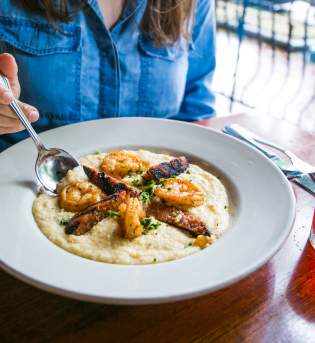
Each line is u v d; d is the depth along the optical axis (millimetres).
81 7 476
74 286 235
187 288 233
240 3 1429
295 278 279
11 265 250
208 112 627
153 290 233
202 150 417
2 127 374
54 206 339
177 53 588
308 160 433
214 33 643
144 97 576
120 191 335
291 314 253
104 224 310
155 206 334
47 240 292
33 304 254
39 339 233
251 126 500
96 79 532
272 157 420
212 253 274
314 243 305
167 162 380
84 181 357
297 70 1416
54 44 494
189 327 243
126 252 285
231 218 335
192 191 350
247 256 266
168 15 531
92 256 282
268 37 1552
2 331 236
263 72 1399
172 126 451
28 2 474
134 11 512
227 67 1431
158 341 235
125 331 239
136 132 444
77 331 238
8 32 482
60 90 514
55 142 416
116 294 227
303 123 1113
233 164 389
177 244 300
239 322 247
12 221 304
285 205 315
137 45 545
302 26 1439
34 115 353
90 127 445
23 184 351
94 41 513
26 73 501
